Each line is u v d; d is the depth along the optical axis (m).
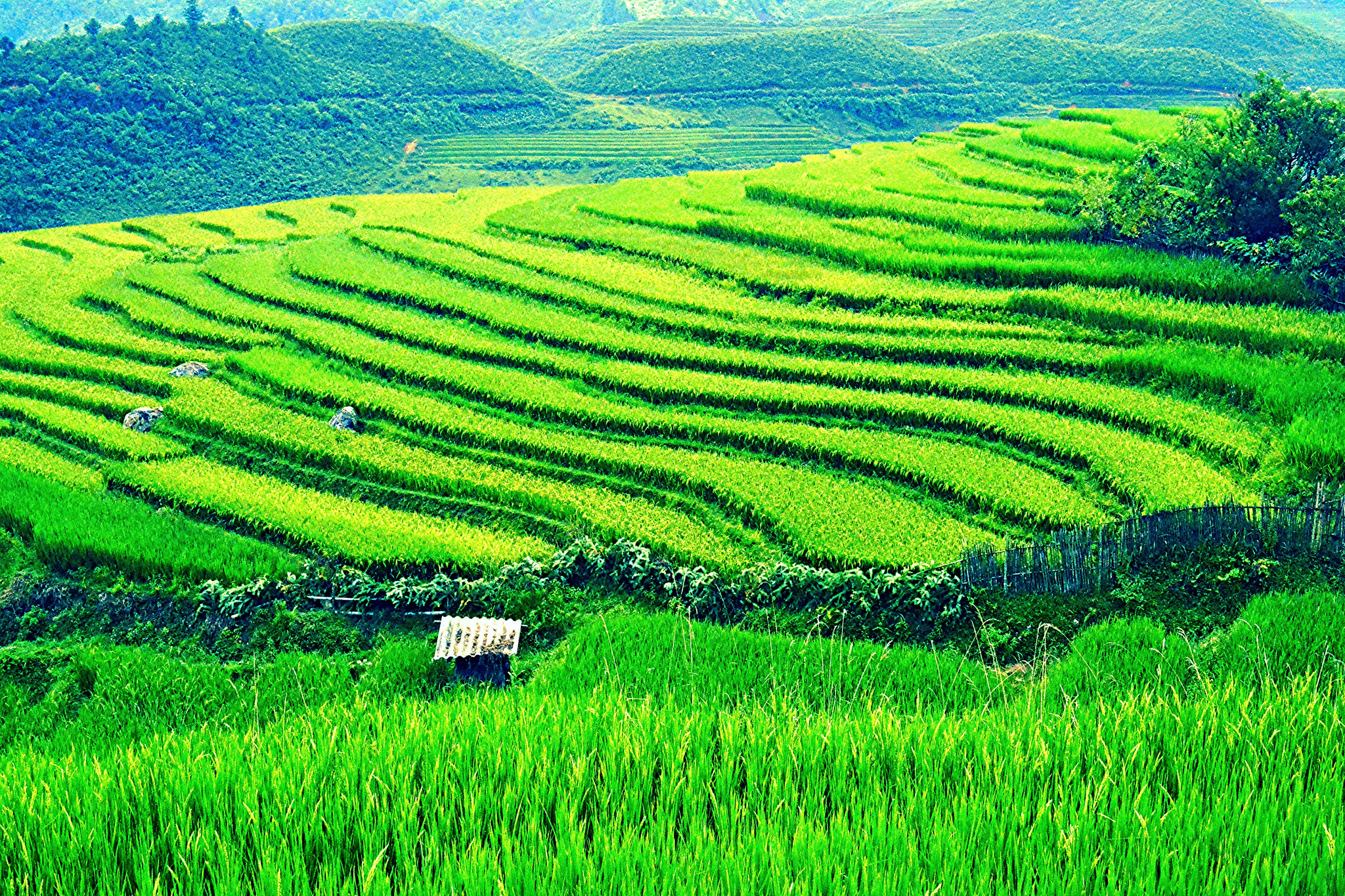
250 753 12.12
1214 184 39.50
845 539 24.73
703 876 8.62
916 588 22.45
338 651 23.94
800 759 11.16
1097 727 11.27
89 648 23.92
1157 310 35.88
